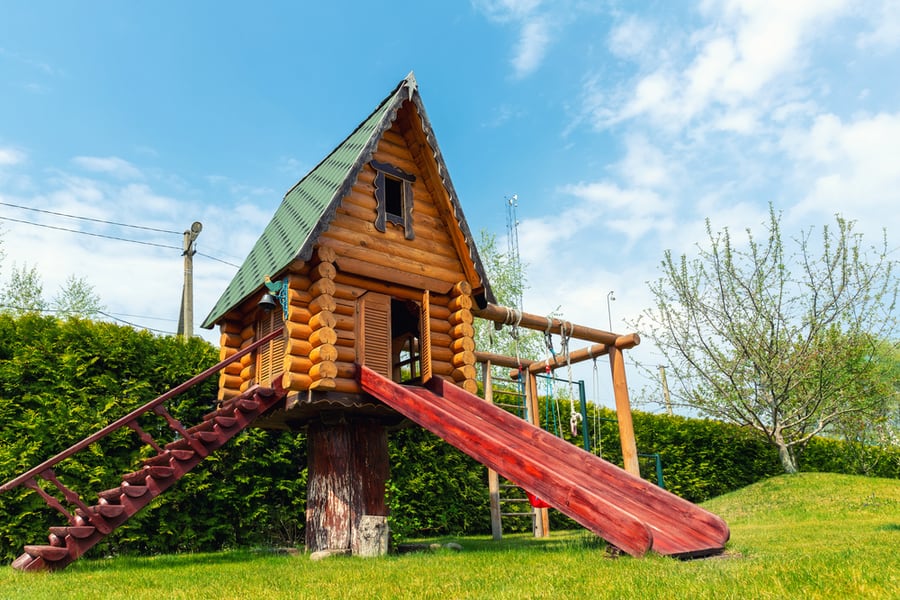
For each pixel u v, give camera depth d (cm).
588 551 726
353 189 1036
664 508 768
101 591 576
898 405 2172
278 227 1207
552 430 1808
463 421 820
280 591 543
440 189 1127
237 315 1176
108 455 1069
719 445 2114
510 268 3058
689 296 2045
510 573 580
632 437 1337
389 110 1062
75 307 2923
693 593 424
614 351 1388
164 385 1161
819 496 1593
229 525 1159
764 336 1942
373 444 1008
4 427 996
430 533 1434
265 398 948
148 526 1089
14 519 961
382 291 1036
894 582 433
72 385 1062
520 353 2922
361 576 618
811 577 460
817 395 1931
